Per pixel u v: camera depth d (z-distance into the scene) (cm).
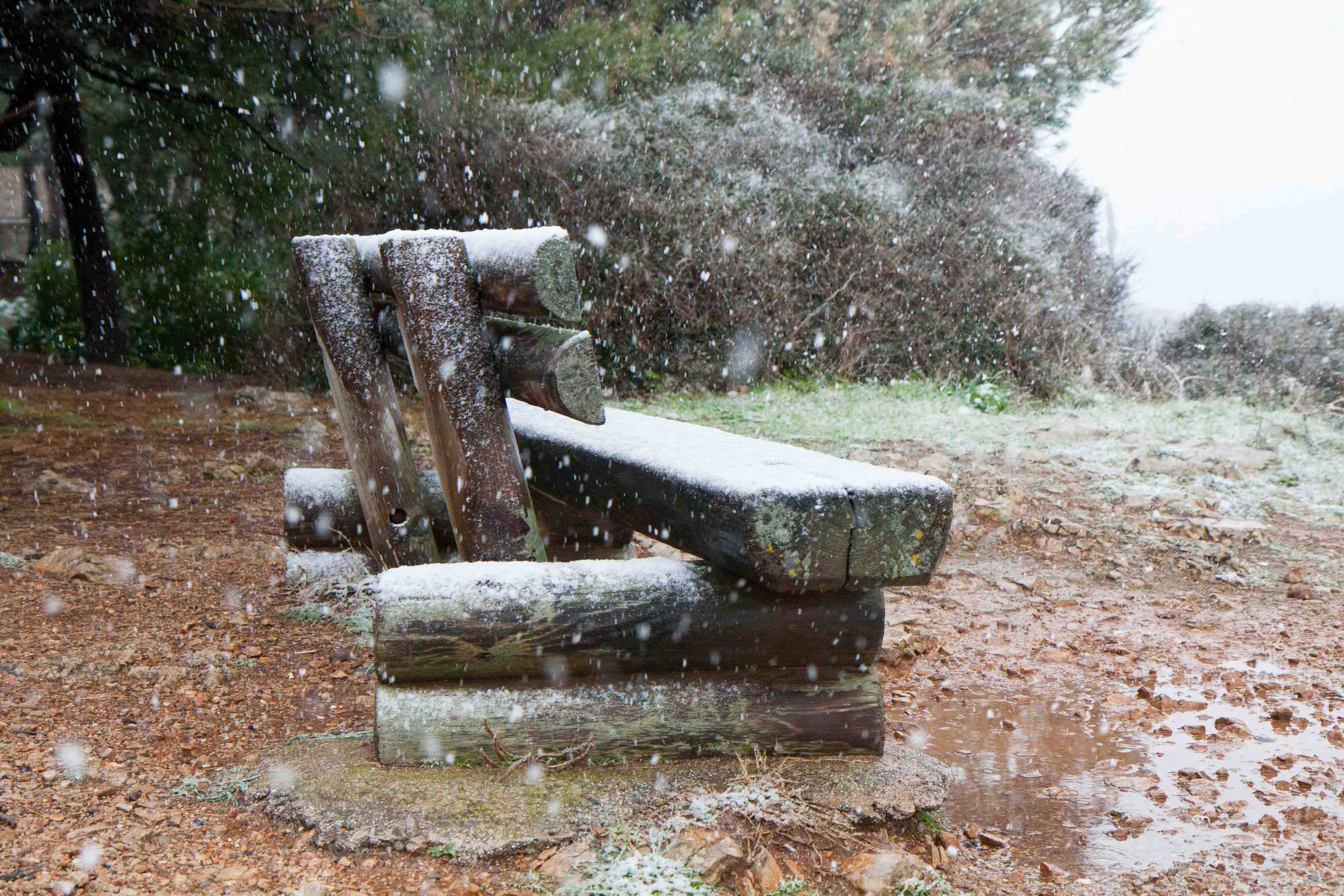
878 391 1241
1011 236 1381
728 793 282
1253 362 1314
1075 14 1947
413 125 1267
